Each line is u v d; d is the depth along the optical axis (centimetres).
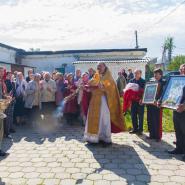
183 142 451
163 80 520
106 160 434
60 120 731
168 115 841
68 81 716
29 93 686
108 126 506
